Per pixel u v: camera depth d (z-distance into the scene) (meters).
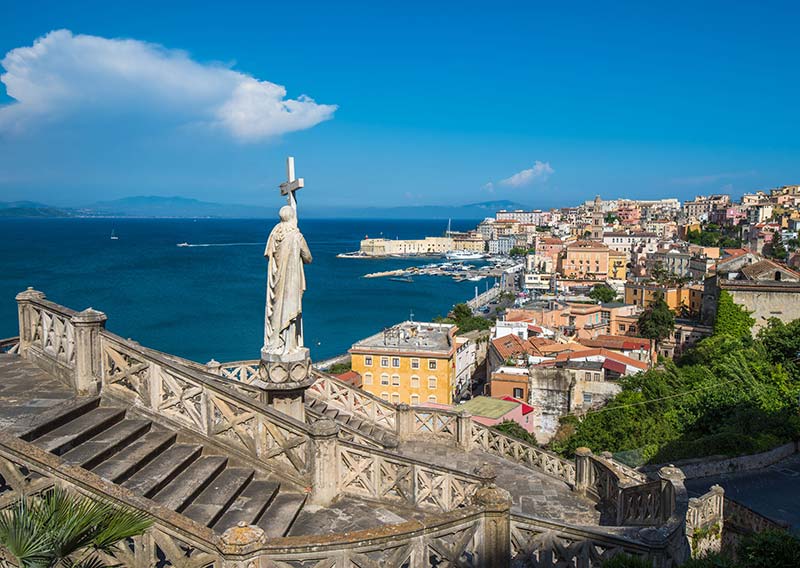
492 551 8.23
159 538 6.94
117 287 161.62
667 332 84.81
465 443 17.34
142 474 9.42
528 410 53.72
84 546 6.00
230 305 139.12
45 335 12.48
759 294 60.50
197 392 10.84
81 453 9.25
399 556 7.40
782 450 29.84
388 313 146.38
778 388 39.66
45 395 10.95
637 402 45.97
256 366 18.56
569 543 8.93
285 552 6.79
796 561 8.57
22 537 5.60
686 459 28.66
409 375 72.94
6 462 7.29
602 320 101.12
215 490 9.77
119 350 11.11
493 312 138.75
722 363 44.22
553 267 187.00
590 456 15.01
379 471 11.10
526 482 15.66
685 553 10.54
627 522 13.00
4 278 166.88
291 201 12.87
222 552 6.62
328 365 89.62
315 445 10.49
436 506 11.12
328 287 193.38
